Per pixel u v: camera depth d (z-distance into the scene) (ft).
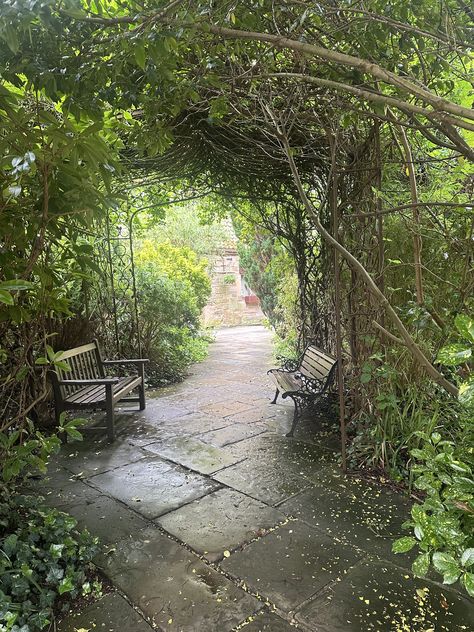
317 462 9.91
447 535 3.30
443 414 8.93
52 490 8.74
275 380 13.80
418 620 5.14
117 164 5.71
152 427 12.75
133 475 9.41
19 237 5.65
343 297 11.40
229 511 7.80
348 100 7.22
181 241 40.22
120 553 6.60
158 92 6.42
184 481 9.07
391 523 7.31
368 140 9.02
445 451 4.13
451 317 8.14
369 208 9.45
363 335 10.16
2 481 7.79
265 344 30.63
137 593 5.73
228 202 18.35
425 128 6.09
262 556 6.46
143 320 19.80
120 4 5.22
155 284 20.42
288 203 16.15
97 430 12.34
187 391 17.34
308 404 12.92
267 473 9.38
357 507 7.87
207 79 6.42
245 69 7.15
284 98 8.18
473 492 3.43
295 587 5.76
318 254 16.19
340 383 9.44
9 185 5.05
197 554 6.54
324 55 4.35
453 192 8.65
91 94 5.35
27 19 3.92
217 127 11.04
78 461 10.23
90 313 16.19
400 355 9.20
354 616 5.22
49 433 11.92
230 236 47.83
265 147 11.43
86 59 4.99
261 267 31.07
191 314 27.50
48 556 6.09
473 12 5.31
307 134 10.46
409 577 5.93
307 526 7.27
